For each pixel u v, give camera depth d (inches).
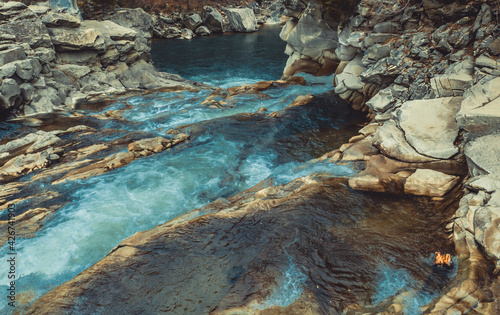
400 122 465.7
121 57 1093.1
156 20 2368.4
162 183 500.4
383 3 701.3
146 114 820.6
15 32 837.8
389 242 326.3
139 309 270.7
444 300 246.8
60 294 285.1
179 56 1732.3
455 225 322.3
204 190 485.1
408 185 402.9
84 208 441.7
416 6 641.0
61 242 383.6
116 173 524.1
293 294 269.9
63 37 922.7
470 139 385.7
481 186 326.6
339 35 873.5
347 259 307.1
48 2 1117.7
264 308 255.8
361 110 786.2
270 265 302.8
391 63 627.5
